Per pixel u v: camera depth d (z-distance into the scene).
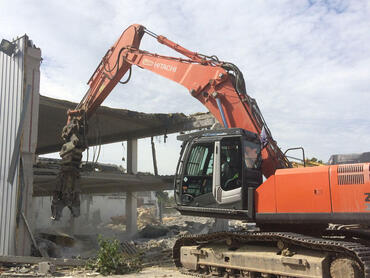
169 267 10.59
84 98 14.30
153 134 22.81
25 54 12.57
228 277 7.67
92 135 25.03
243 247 7.78
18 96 12.46
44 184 22.27
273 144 8.33
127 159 24.05
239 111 8.84
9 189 11.98
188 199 8.02
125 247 14.27
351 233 7.81
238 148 7.66
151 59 11.55
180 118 21.42
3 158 12.32
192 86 9.96
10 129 12.45
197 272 8.35
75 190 13.05
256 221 7.23
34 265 10.36
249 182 7.59
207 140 7.95
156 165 22.84
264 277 7.07
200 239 8.52
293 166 8.70
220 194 7.57
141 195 48.28
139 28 12.44
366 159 7.33
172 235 21.42
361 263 6.13
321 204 6.55
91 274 9.08
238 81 8.95
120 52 12.76
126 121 21.03
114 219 36.81
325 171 6.62
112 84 13.28
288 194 6.91
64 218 32.34
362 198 6.21
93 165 18.80
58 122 21.42
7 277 8.80
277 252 7.15
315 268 6.39
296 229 7.54
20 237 11.79
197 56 10.30
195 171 8.06
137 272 9.52
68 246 17.33
